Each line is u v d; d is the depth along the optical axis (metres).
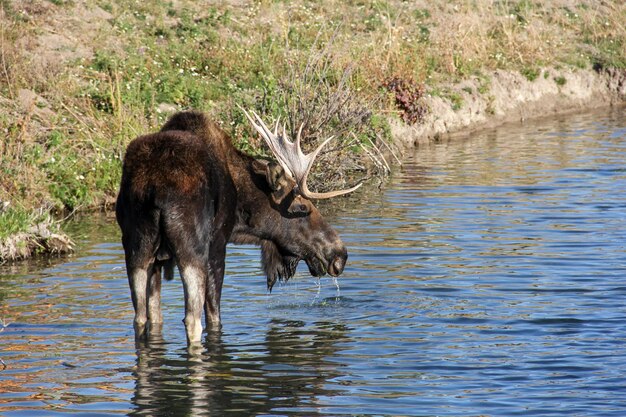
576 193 57.81
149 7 83.62
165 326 34.78
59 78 65.75
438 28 93.06
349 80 72.69
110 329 34.28
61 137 58.22
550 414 26.53
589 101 97.25
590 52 102.19
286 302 37.94
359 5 96.88
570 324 34.31
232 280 41.12
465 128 84.12
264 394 28.28
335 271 36.91
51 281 40.69
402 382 29.12
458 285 39.47
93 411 27.09
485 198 56.91
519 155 71.50
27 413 26.98
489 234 48.09
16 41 69.06
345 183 61.56
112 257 44.84
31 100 62.38
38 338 33.34
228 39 80.44
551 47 100.12
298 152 35.94
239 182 34.97
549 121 89.12
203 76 73.94
